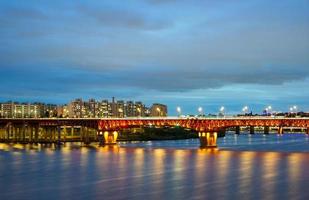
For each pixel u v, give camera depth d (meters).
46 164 166.25
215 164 164.25
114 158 188.62
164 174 138.50
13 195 106.56
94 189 113.06
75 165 162.88
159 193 107.50
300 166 156.50
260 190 110.62
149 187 115.31
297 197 102.56
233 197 102.75
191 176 134.00
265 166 157.12
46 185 119.31
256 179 127.44
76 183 122.06
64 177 133.12
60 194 107.31
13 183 122.75
